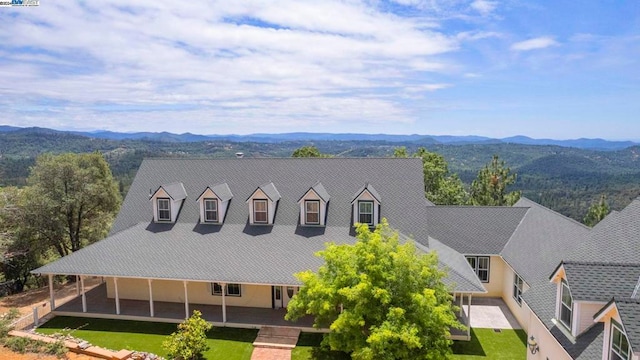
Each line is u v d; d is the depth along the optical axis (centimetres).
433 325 1627
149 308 2638
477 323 2464
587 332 1393
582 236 2111
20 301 2945
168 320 2489
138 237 2772
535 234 2630
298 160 3127
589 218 4825
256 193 2788
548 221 2638
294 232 2719
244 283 2319
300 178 3016
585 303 1380
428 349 1611
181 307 2655
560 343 1443
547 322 1605
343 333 1719
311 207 2753
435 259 1792
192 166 3222
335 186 2936
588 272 1430
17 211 3334
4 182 7269
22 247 3456
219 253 2564
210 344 2220
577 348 1366
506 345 2198
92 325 2462
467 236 2916
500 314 2592
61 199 3438
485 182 5138
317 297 1805
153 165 3269
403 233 2664
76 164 3619
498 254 2795
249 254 2539
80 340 2041
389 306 1670
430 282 1778
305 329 2352
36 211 3356
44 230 3425
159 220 2931
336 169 3033
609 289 1371
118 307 2539
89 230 3884
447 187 5481
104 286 3097
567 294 1488
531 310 1778
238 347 2188
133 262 2528
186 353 1942
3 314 2428
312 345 2197
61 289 3153
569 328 1462
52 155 3612
